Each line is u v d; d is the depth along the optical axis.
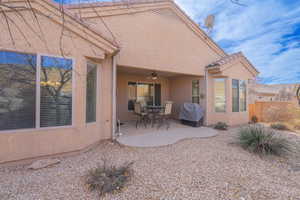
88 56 4.32
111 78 5.44
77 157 3.98
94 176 2.71
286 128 7.66
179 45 7.32
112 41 4.61
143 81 9.80
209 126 8.01
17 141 3.44
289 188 2.65
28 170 3.23
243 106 9.14
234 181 2.86
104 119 5.31
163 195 2.43
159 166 3.44
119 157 3.98
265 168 3.41
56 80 3.86
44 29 3.70
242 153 4.27
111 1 5.39
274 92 21.92
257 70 9.54
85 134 4.38
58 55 3.86
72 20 3.96
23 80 3.49
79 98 4.19
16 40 3.41
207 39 8.27
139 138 5.49
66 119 4.01
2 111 3.32
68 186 2.63
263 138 4.36
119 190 2.50
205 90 8.30
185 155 4.11
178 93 10.08
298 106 9.39
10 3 3.29
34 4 3.53
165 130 6.86
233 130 7.28
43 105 3.70
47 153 3.75
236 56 8.49
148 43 6.36
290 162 3.75
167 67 6.91
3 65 3.32
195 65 7.91
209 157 3.98
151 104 10.05
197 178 2.94
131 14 5.91
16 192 2.47
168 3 6.88
